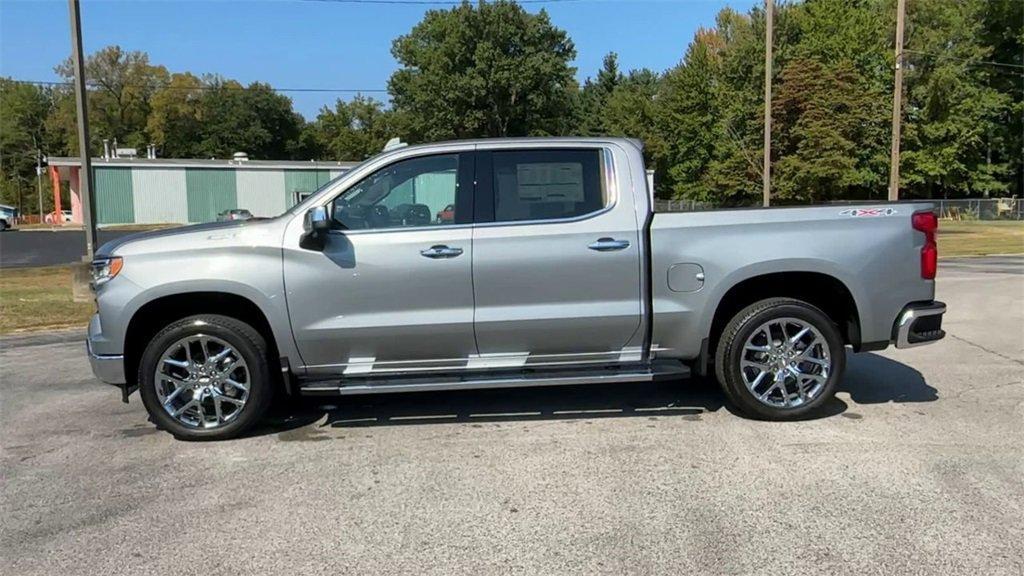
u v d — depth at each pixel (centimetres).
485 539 365
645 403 596
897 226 536
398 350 522
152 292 504
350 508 405
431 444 507
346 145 9144
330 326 512
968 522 373
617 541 360
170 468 470
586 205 527
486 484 434
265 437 530
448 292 514
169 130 8850
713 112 5378
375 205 526
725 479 434
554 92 6234
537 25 6084
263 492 429
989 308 1062
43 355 841
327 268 509
